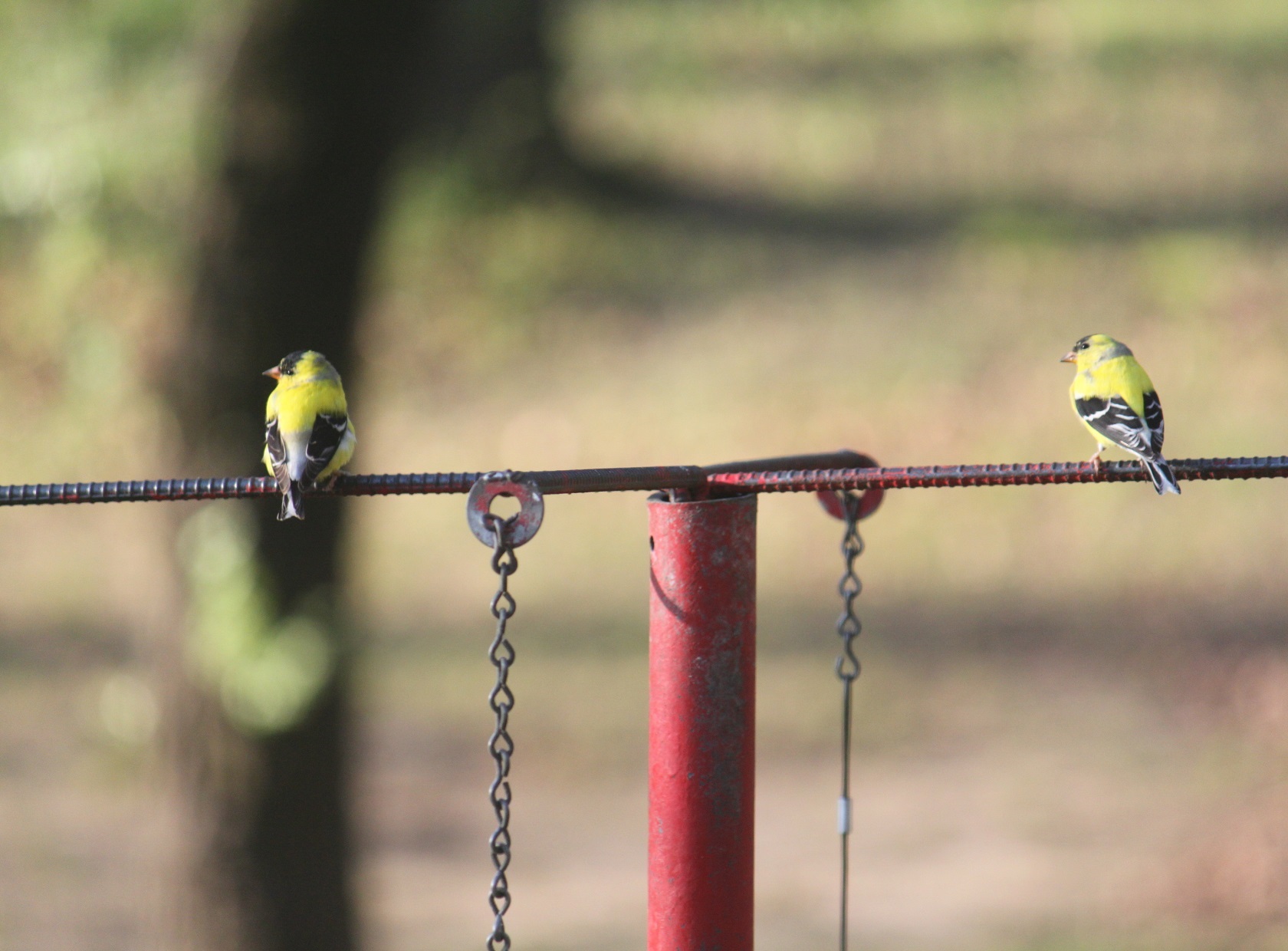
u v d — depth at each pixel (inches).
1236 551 735.1
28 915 494.3
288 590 360.2
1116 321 976.9
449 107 1210.6
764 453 895.7
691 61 1517.0
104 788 588.4
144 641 374.6
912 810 537.6
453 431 979.9
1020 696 628.4
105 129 358.6
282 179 351.6
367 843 543.8
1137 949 423.5
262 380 362.3
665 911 183.8
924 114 1368.1
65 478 829.2
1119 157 1237.1
